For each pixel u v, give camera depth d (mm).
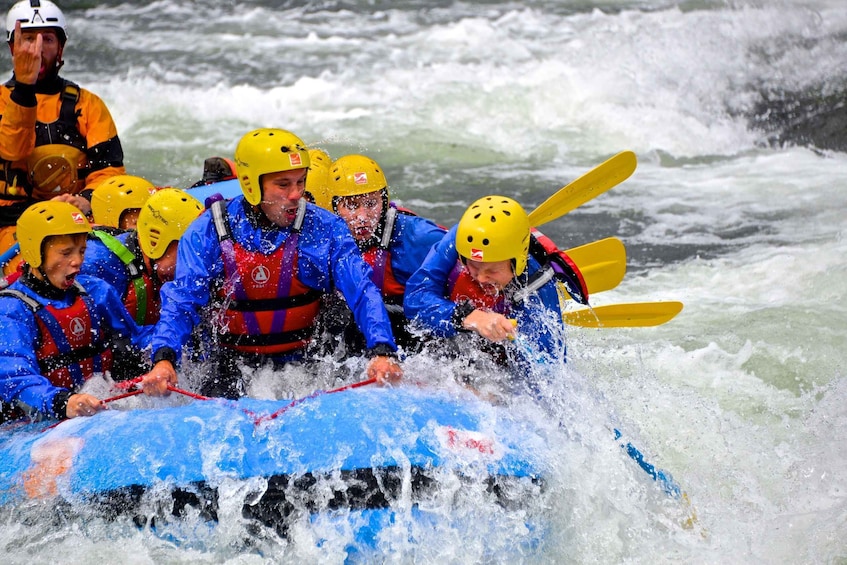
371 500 12094
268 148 13484
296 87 42156
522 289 14773
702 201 31203
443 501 12234
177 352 13688
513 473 12602
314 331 15266
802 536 13508
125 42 48156
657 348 20266
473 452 12656
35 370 13922
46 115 21219
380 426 12734
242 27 51312
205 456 12391
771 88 41844
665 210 30344
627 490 13555
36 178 21094
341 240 14375
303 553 11961
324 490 12086
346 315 15797
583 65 43469
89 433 13023
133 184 18266
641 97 40719
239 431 12766
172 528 12141
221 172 20797
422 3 56094
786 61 44469
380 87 42594
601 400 15609
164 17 52500
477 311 14086
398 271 16156
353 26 51688
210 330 15039
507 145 37219
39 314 14172
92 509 12242
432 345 15086
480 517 12312
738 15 50188
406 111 40125
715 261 25812
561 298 16703
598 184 16531
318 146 36406
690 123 38812
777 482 15023
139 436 12805
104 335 15008
